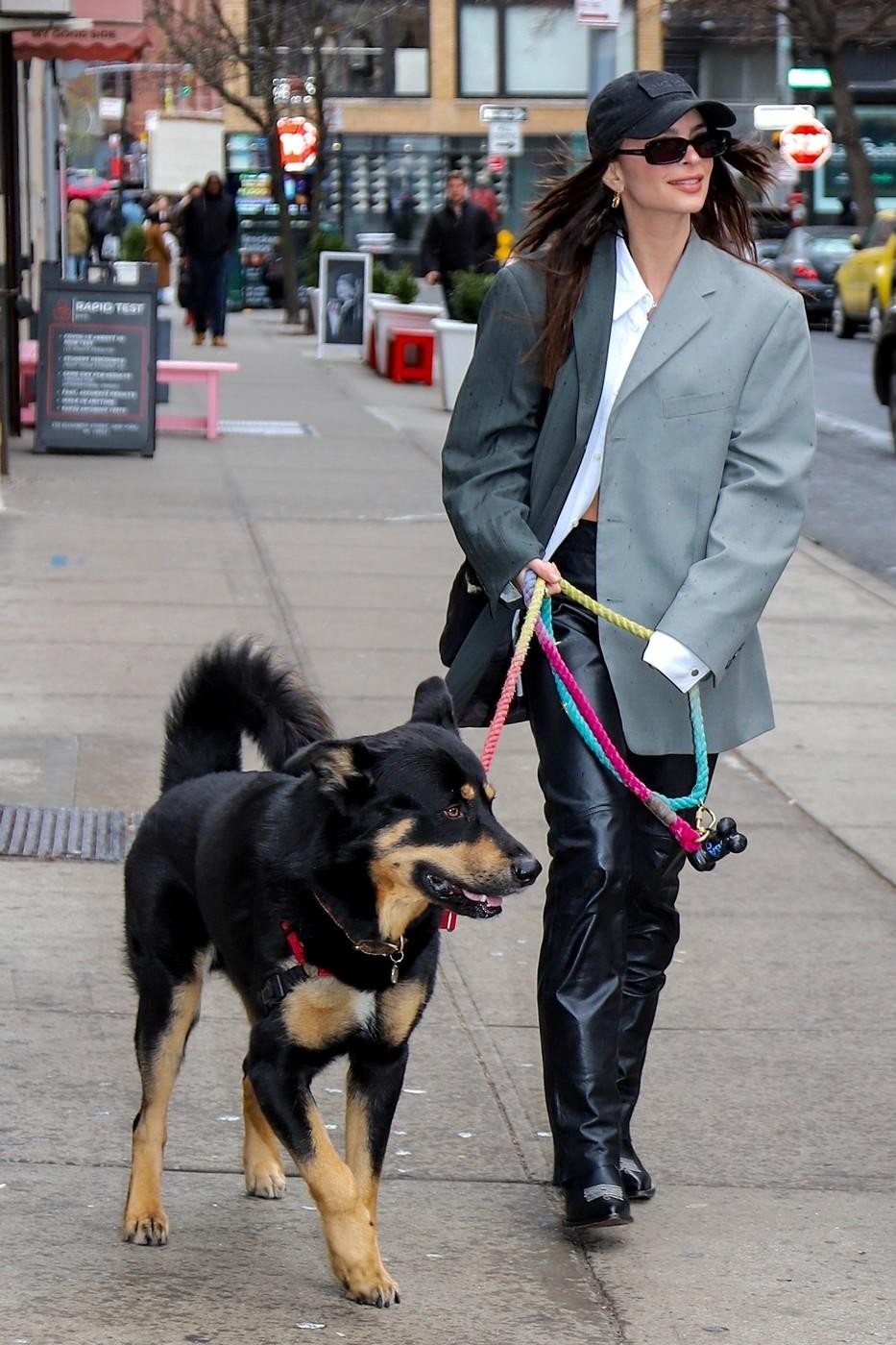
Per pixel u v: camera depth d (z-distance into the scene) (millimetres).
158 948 4848
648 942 5164
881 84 52062
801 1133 5523
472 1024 6246
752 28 45781
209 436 19469
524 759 9344
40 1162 5094
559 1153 4781
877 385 21500
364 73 52719
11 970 6469
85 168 65938
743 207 5195
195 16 44188
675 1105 5691
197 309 31969
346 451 18922
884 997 6590
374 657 10711
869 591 13508
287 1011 4383
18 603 11742
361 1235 4414
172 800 5004
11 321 18406
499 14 53062
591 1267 4648
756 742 9820
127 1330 4234
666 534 4871
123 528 14227
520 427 5043
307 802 4453
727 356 4875
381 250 50688
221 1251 4684
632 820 5062
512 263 5066
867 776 9289
